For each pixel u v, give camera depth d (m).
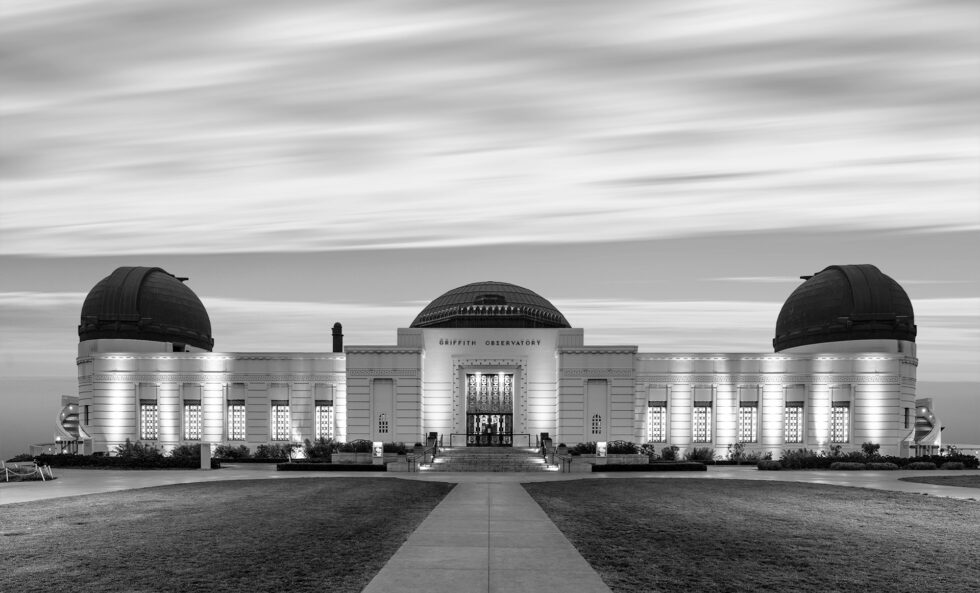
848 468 51.94
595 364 61.38
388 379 62.00
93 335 68.25
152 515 23.06
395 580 14.00
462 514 23.25
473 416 63.50
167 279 73.00
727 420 62.31
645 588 13.73
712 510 24.81
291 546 17.53
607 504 26.48
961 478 42.59
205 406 64.06
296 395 63.69
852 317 66.25
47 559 16.09
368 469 48.94
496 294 71.56
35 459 53.78
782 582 14.39
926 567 15.84
